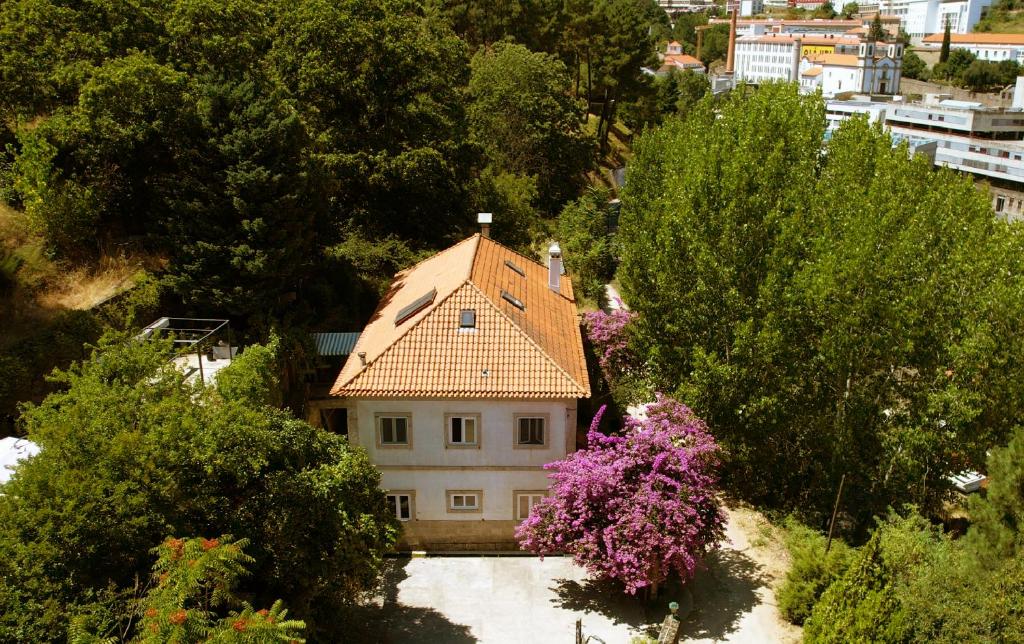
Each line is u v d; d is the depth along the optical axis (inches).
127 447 655.8
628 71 3341.5
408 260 1594.5
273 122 1263.5
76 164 1346.0
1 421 1016.2
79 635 560.4
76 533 629.9
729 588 1029.8
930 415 1214.3
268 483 770.8
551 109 2456.9
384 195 1715.1
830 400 1334.9
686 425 1039.0
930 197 1273.4
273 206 1246.9
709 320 1331.2
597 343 1455.5
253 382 912.9
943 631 788.0
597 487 946.1
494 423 1052.5
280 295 1343.5
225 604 690.2
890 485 1285.7
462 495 1087.6
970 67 7219.5
